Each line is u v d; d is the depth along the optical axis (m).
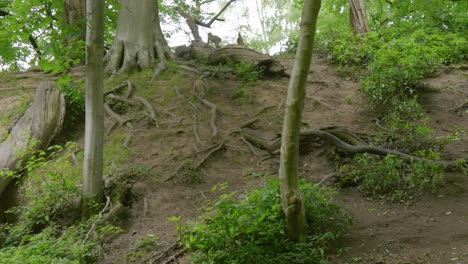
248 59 13.51
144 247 6.64
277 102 11.79
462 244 5.55
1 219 8.70
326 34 16.62
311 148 9.16
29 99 11.57
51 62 7.38
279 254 5.33
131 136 10.32
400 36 14.23
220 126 10.81
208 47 16.28
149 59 13.44
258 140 9.84
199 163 9.25
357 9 16.92
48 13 7.64
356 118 10.64
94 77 7.70
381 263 5.43
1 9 14.98
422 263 5.28
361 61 13.98
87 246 6.56
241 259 5.21
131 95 11.98
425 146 8.55
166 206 7.97
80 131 10.65
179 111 11.37
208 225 5.70
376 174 7.41
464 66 13.77
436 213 6.52
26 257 6.21
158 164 9.37
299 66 5.46
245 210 5.43
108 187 8.10
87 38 7.67
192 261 5.62
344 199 7.34
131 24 13.60
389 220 6.50
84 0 13.62
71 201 7.88
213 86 12.55
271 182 6.20
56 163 8.78
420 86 11.70
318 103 11.55
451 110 10.77
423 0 15.08
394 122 9.39
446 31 16.16
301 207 5.61
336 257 5.70
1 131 10.41
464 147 8.77
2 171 8.66
